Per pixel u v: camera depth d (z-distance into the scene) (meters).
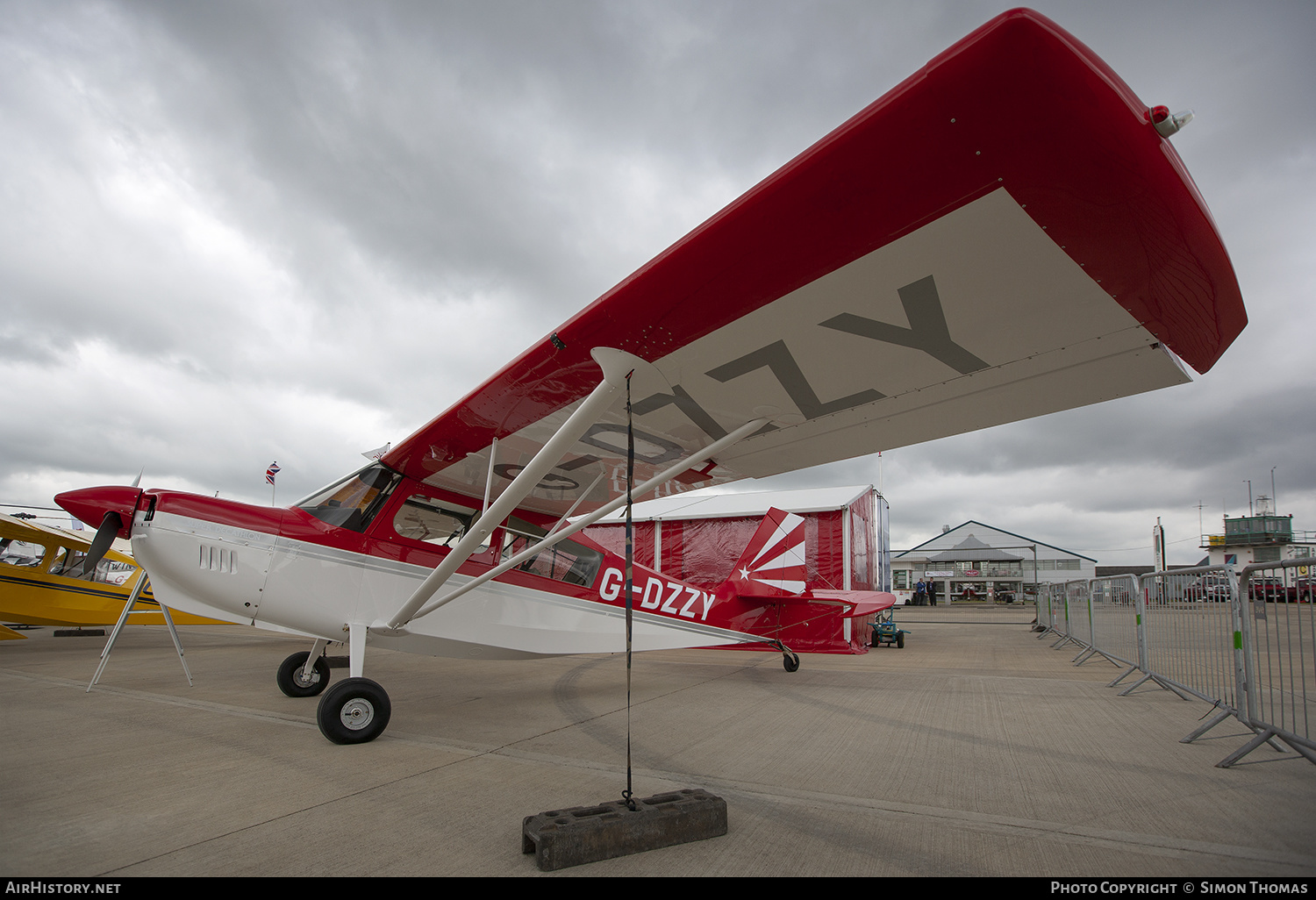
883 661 8.40
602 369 2.79
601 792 2.75
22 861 1.99
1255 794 2.75
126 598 9.45
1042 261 1.91
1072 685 6.04
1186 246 1.71
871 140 1.61
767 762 3.28
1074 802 2.65
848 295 2.16
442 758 3.32
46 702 4.87
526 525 5.28
